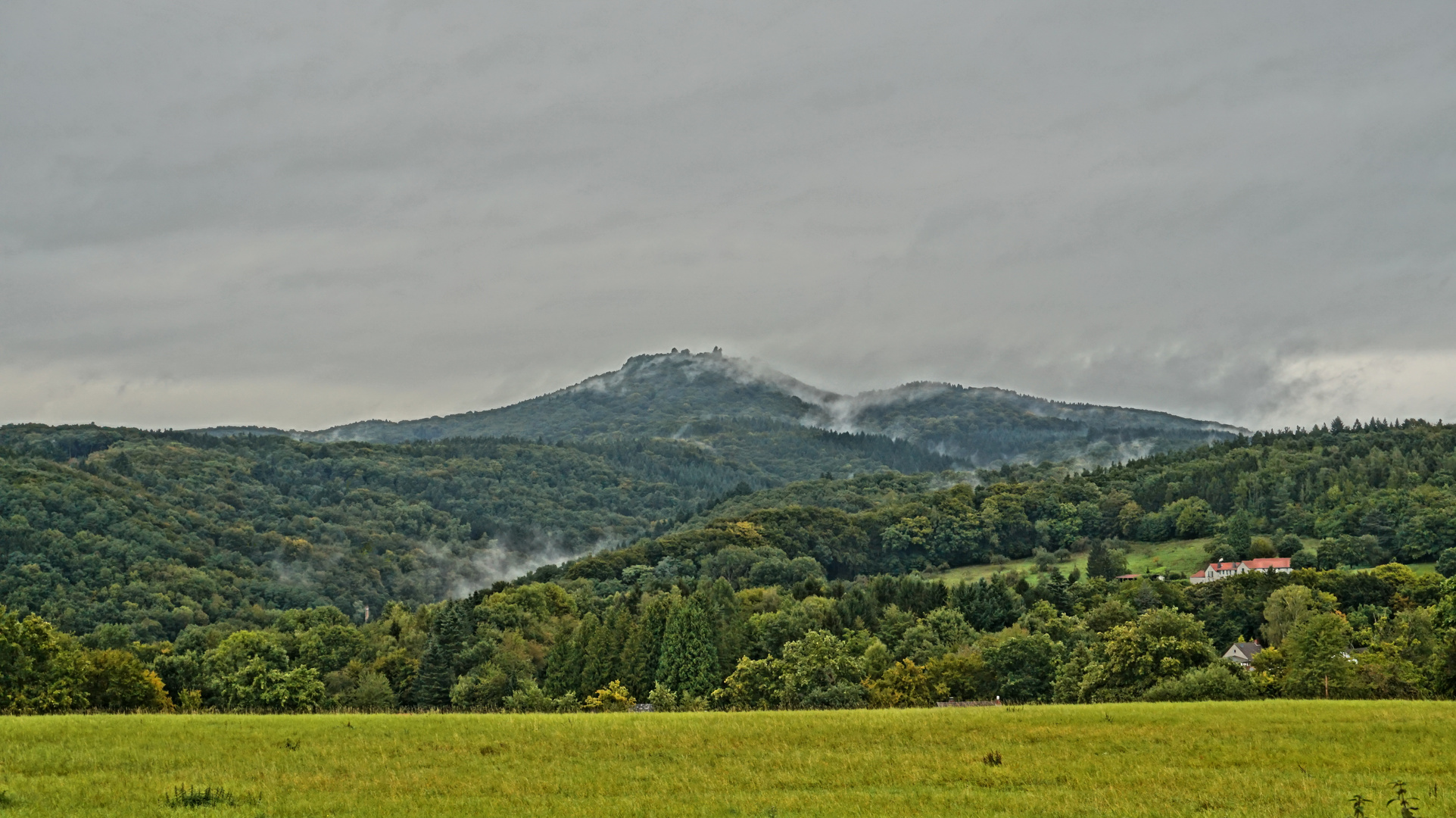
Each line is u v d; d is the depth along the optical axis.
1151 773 42.72
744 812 36.41
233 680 106.88
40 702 84.75
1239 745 48.62
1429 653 93.62
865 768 43.66
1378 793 38.69
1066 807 37.06
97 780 40.41
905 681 107.06
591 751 47.47
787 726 54.16
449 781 41.03
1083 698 98.94
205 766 43.50
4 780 40.09
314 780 40.75
